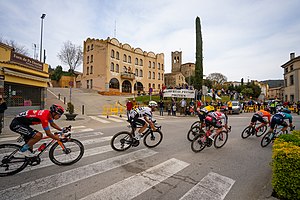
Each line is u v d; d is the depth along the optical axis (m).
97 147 5.35
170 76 61.59
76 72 55.19
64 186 3.06
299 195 2.54
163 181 3.30
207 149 5.53
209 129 5.59
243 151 5.39
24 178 3.33
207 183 3.26
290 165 2.63
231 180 3.41
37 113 3.61
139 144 5.88
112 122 11.08
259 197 2.84
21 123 3.55
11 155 3.52
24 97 13.07
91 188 3.01
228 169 3.94
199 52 23.23
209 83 54.03
